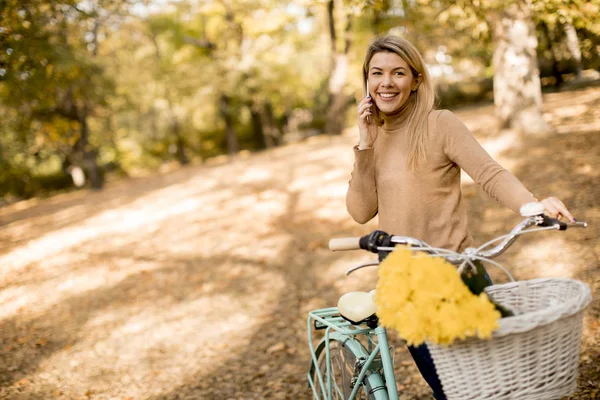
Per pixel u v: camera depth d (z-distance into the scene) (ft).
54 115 41.50
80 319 19.66
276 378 13.74
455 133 7.05
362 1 20.38
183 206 38.70
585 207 21.06
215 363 15.05
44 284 24.44
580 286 5.68
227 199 38.42
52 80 25.63
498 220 22.80
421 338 5.37
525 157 29.14
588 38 20.86
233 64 77.66
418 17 28.30
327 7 67.10
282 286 20.75
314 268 22.21
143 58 71.61
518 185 6.48
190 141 106.73
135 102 71.97
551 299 6.13
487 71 96.99
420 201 7.23
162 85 77.46
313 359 9.41
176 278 23.27
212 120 101.81
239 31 77.05
